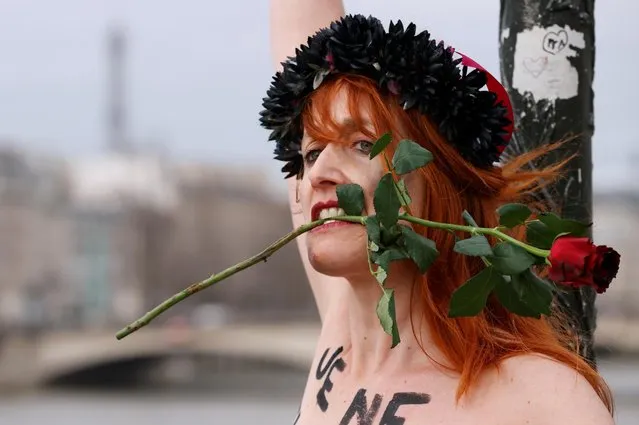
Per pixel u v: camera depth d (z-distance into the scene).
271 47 3.52
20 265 114.00
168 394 69.12
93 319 105.12
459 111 2.53
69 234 117.94
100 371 71.00
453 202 2.54
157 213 127.19
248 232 138.12
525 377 2.38
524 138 3.32
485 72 2.64
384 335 2.58
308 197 2.55
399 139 2.51
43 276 114.69
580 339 2.86
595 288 2.09
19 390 65.00
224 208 137.62
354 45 2.51
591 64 3.35
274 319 104.25
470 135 2.55
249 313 116.62
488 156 2.57
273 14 3.53
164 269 126.50
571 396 2.32
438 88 2.51
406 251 2.34
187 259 129.75
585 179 3.28
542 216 2.21
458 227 2.30
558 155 3.26
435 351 2.52
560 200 3.23
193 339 69.06
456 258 2.54
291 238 2.38
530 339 2.47
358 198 2.42
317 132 2.52
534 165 3.25
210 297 128.50
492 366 2.42
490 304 2.54
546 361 2.38
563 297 3.06
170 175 138.38
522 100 3.33
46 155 125.19
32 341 65.88
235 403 63.38
